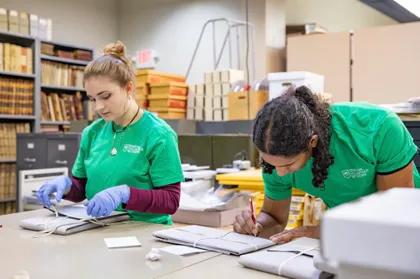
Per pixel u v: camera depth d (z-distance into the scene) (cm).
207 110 400
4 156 430
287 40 468
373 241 39
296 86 114
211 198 185
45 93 465
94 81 139
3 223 141
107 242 116
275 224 138
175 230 122
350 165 116
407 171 114
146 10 597
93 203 129
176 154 146
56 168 311
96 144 155
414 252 37
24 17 445
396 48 409
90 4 586
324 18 609
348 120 115
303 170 118
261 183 188
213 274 90
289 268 87
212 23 541
